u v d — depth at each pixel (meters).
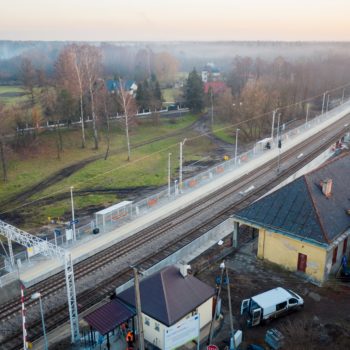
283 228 33.28
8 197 57.88
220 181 59.88
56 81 102.25
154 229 45.25
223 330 26.94
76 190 60.41
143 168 71.19
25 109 91.06
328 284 31.64
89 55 93.25
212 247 39.44
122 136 90.25
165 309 24.75
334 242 31.14
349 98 137.12
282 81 122.31
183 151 82.50
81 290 34.25
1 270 36.28
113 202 55.91
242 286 31.75
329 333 26.28
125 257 39.38
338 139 80.56
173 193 55.88
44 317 30.86
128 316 25.39
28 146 76.81
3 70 194.38
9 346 28.00
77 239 42.66
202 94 113.81
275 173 62.66
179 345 24.97
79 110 89.50
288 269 33.69
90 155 77.00
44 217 51.12
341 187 37.03
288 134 84.25
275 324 27.42
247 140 91.25
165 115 111.50
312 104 129.00
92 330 26.30
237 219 36.03
